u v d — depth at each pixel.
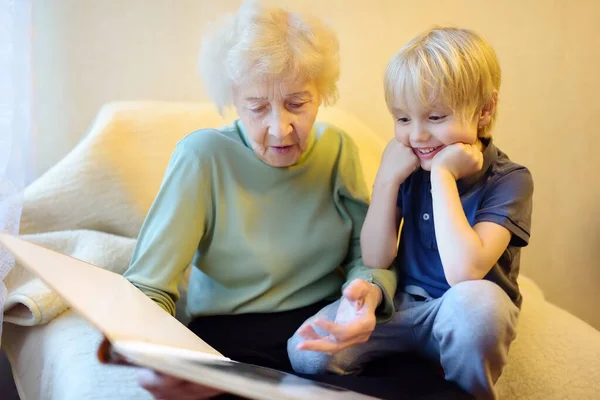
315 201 1.07
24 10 1.16
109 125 1.29
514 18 1.67
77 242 1.19
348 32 1.60
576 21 1.69
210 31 1.01
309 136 1.07
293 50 0.92
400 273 1.05
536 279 1.83
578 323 1.10
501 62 1.69
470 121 0.91
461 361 0.85
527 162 1.76
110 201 1.26
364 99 1.65
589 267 1.85
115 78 1.47
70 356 0.93
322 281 1.10
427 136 0.92
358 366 0.98
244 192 1.03
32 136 1.33
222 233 1.03
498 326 0.83
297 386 0.73
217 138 1.03
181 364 0.64
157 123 1.33
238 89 0.97
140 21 1.46
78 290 0.72
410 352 1.00
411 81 0.88
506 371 1.00
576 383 0.97
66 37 1.41
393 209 1.01
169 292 0.97
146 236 1.00
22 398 1.04
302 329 0.86
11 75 1.11
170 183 1.01
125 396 0.84
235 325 1.03
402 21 1.62
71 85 1.44
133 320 0.72
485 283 0.86
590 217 1.82
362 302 0.92
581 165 1.78
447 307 0.87
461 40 0.90
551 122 1.74
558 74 1.72
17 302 1.02
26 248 0.79
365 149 1.42
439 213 0.90
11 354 1.12
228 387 0.63
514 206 0.92
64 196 1.23
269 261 1.03
